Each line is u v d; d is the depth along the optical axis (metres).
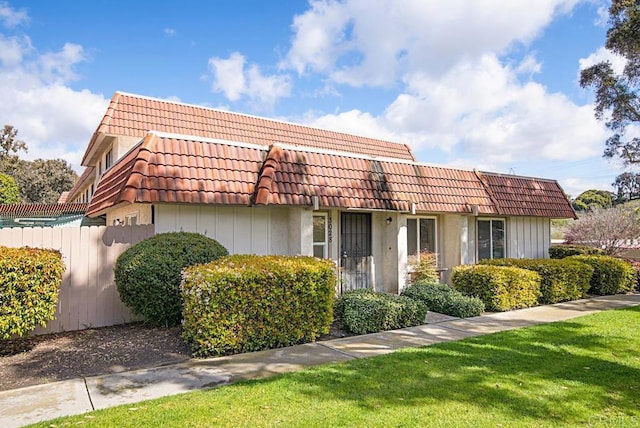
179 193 8.36
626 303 11.49
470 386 4.89
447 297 10.05
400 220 12.43
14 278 6.01
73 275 8.20
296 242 10.12
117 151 14.59
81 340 7.28
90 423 3.90
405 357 6.09
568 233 24.11
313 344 7.05
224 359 6.15
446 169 13.66
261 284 6.73
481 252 14.76
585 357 6.10
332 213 11.88
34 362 6.07
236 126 17.80
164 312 7.57
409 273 12.74
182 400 4.46
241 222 9.88
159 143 8.77
